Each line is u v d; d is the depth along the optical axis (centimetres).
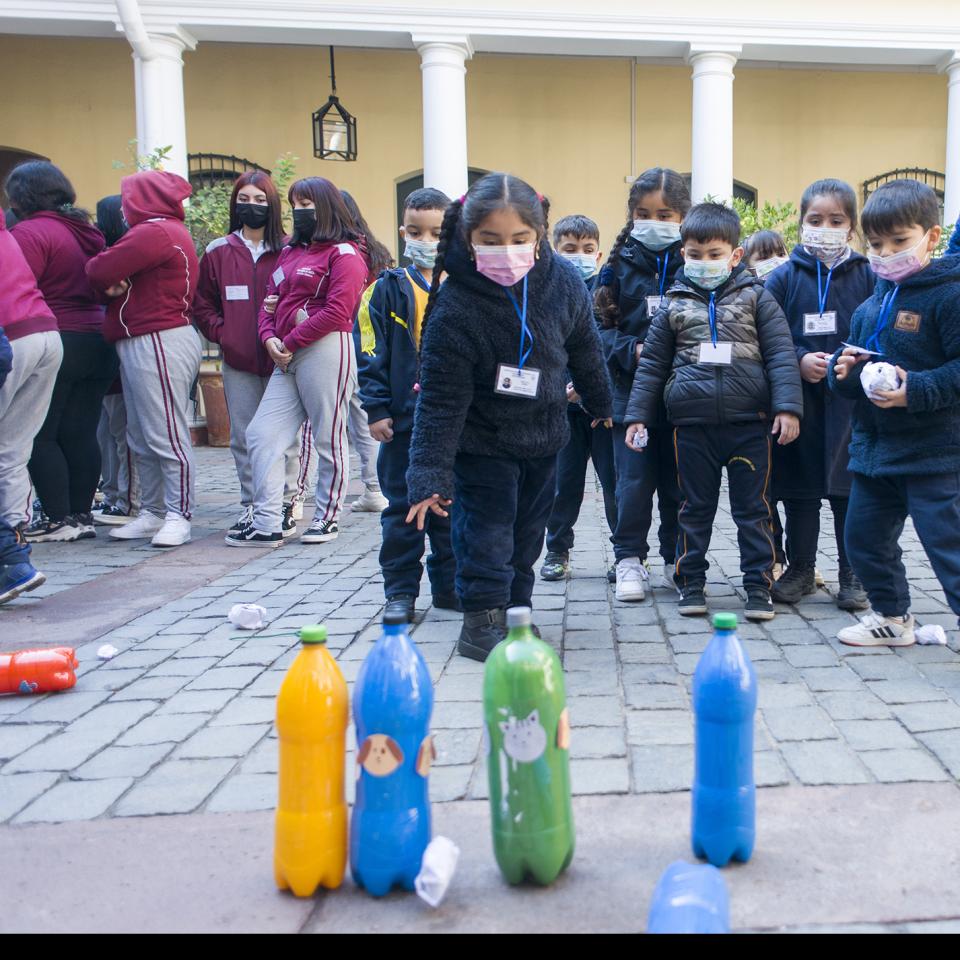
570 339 355
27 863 216
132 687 334
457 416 326
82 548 590
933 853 206
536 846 194
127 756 274
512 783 194
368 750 195
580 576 495
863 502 348
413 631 393
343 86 1335
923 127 1382
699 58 1113
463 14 1075
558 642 373
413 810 197
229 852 219
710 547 557
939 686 307
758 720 282
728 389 389
